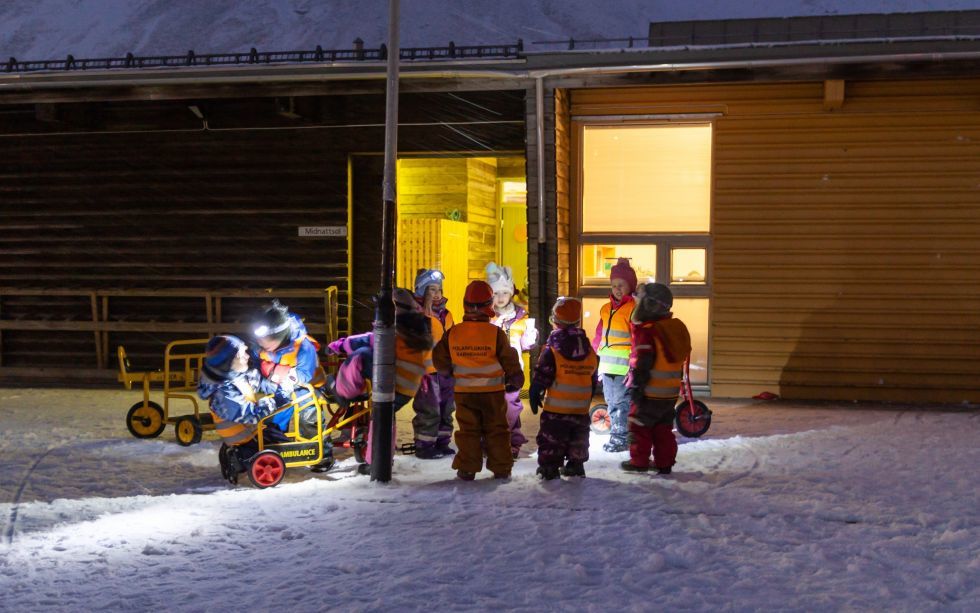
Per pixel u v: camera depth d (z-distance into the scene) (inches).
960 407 489.7
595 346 384.2
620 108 526.3
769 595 201.8
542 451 314.7
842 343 511.2
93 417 454.9
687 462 346.3
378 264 565.3
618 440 376.2
